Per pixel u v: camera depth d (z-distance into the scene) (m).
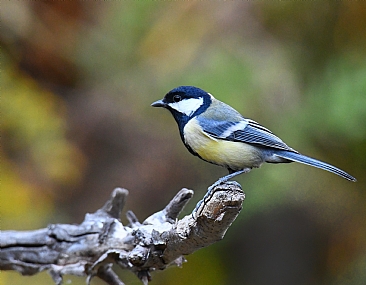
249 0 11.07
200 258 12.07
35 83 11.47
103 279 7.85
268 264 12.16
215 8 11.12
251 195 10.73
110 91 11.62
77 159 11.02
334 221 11.56
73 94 11.76
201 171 11.21
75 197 11.09
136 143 11.43
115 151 11.42
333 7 11.10
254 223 12.28
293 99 10.98
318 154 10.98
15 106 10.78
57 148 10.84
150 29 11.35
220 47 11.02
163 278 11.75
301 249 12.10
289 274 12.07
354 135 10.62
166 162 11.27
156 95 11.16
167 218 7.17
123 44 11.66
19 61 11.52
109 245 7.36
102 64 11.81
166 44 11.20
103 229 7.40
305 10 11.20
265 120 10.73
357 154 11.02
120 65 11.73
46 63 11.64
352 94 10.65
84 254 7.58
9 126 10.64
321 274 11.93
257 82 10.76
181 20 11.18
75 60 11.73
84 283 10.44
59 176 10.74
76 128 11.40
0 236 7.82
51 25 11.55
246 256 12.26
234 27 11.13
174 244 6.33
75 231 7.67
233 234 12.27
